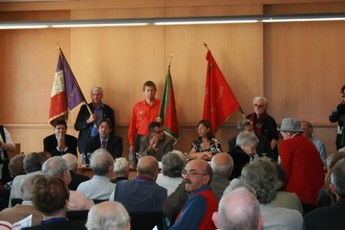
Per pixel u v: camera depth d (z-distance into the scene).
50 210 3.04
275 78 8.84
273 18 7.93
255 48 8.70
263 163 3.34
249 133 5.81
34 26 8.05
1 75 9.21
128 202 4.38
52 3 8.93
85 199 4.13
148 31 8.87
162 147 7.57
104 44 8.92
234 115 8.66
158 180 4.88
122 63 8.91
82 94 8.58
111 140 7.79
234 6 8.68
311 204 5.41
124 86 8.90
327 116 8.75
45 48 9.17
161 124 7.75
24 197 4.01
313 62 8.78
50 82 9.19
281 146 5.69
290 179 5.61
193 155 7.10
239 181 3.30
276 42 8.82
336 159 4.32
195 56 8.78
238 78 8.73
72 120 8.98
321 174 5.66
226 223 2.01
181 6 8.74
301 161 5.59
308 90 8.78
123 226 2.59
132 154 7.71
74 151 7.90
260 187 3.25
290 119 5.84
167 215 4.07
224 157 4.50
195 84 8.78
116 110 8.91
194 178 3.74
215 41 8.76
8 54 9.21
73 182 5.19
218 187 4.42
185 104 8.80
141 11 8.80
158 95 8.86
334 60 8.75
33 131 9.19
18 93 9.20
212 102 8.55
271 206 3.27
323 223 3.03
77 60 8.95
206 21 7.96
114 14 8.84
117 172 5.14
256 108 8.27
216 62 8.76
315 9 8.73
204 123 7.71
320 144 7.64
